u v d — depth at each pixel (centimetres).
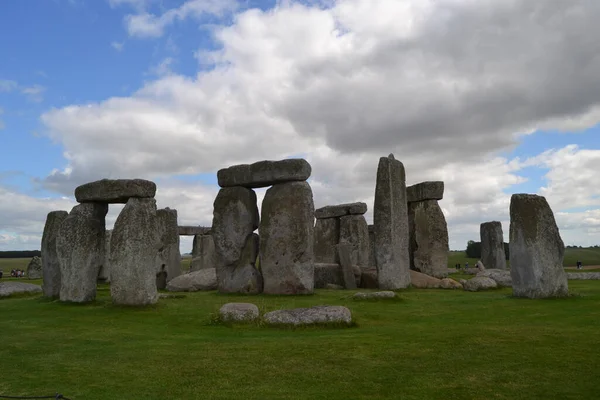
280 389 669
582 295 1488
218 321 1184
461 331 1001
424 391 649
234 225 2088
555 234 1490
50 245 1788
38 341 1012
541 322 1091
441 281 2173
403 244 2112
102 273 2864
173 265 2658
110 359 847
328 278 2312
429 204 2700
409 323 1159
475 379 691
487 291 1866
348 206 3123
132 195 1532
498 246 3172
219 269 2100
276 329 1093
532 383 670
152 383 707
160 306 1488
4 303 1664
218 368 771
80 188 1633
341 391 656
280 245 1941
